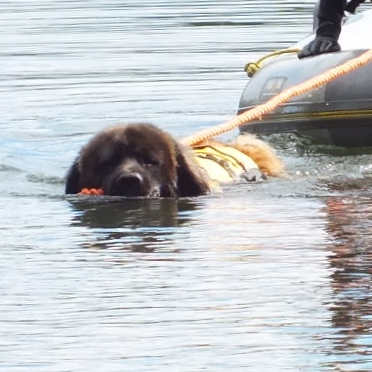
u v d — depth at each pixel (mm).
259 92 38531
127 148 30281
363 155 36031
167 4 81312
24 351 19203
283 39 61375
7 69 54938
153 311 21000
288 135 37656
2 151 37656
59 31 67625
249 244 25328
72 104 45938
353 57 36750
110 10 78188
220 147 34031
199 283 22562
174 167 30547
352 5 38000
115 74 52875
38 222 27938
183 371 18266
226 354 18906
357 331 19766
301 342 19328
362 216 27734
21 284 22766
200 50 58938
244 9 76750
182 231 26594
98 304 21453
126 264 24000
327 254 24344
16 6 82562
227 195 30641
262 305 21172
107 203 29766
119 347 19312
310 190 31188
